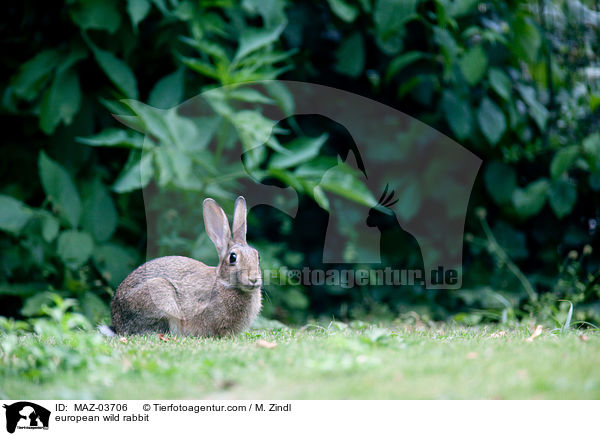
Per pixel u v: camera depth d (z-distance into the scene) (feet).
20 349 21.61
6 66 37.09
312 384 18.49
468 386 17.80
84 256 34.22
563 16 43.73
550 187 38.22
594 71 43.09
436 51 39.99
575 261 40.22
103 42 35.96
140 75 38.17
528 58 38.70
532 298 36.96
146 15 35.78
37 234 34.83
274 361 20.39
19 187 36.94
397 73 40.24
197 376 19.30
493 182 38.78
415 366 19.39
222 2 35.60
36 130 37.14
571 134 42.16
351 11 37.27
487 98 38.60
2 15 37.35
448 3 37.01
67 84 34.86
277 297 37.73
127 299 27.96
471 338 25.11
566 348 21.31
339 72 39.09
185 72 36.96
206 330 27.40
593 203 40.68
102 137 33.86
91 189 35.86
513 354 20.53
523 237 39.91
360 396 17.58
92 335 23.12
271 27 35.65
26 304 33.45
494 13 41.22
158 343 24.56
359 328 30.09
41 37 37.06
